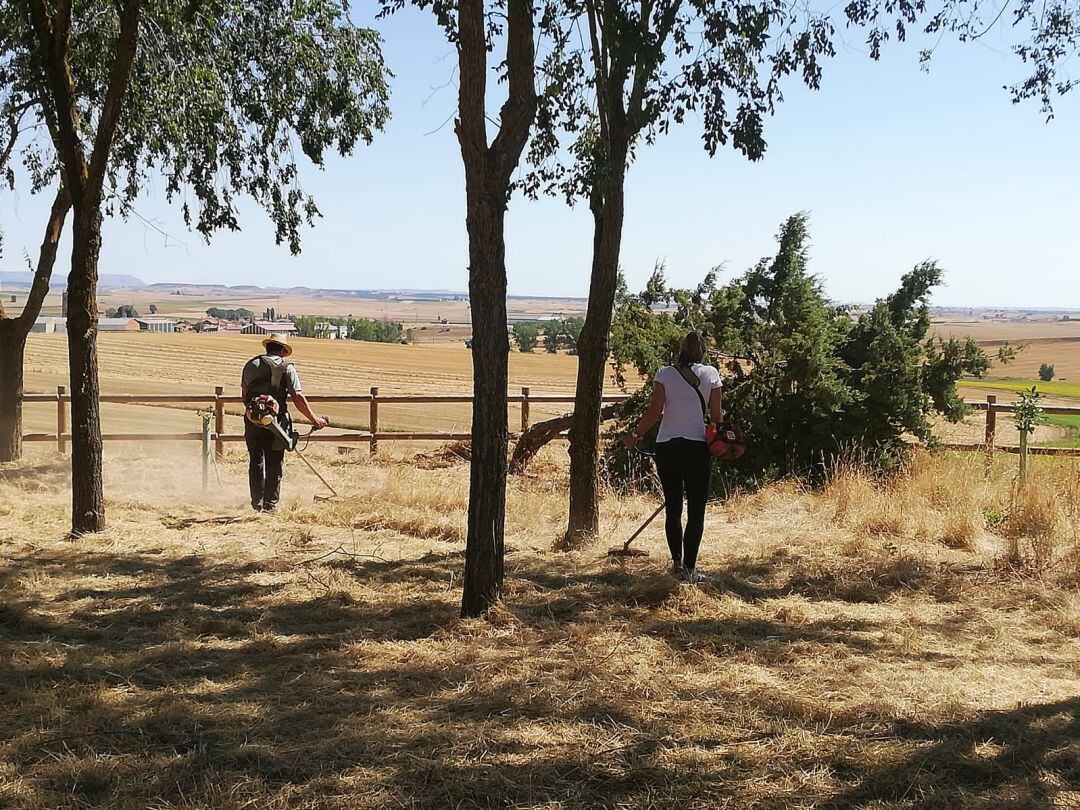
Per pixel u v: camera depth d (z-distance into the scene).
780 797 3.70
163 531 9.12
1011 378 64.00
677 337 13.38
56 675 5.03
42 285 13.77
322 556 8.04
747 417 12.78
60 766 3.89
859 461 12.22
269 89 13.48
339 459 15.34
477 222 5.96
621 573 7.39
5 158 13.37
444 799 3.68
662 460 7.25
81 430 8.81
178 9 11.23
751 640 5.73
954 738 4.18
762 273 13.64
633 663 5.25
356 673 5.11
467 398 15.97
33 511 9.98
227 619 6.16
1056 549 7.96
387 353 57.81
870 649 5.61
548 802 3.65
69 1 8.59
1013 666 5.28
